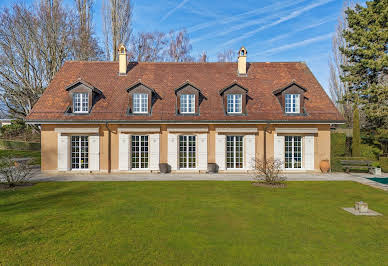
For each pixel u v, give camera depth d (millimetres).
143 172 19484
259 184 15328
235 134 19797
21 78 29422
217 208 10336
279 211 10008
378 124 25844
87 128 19000
